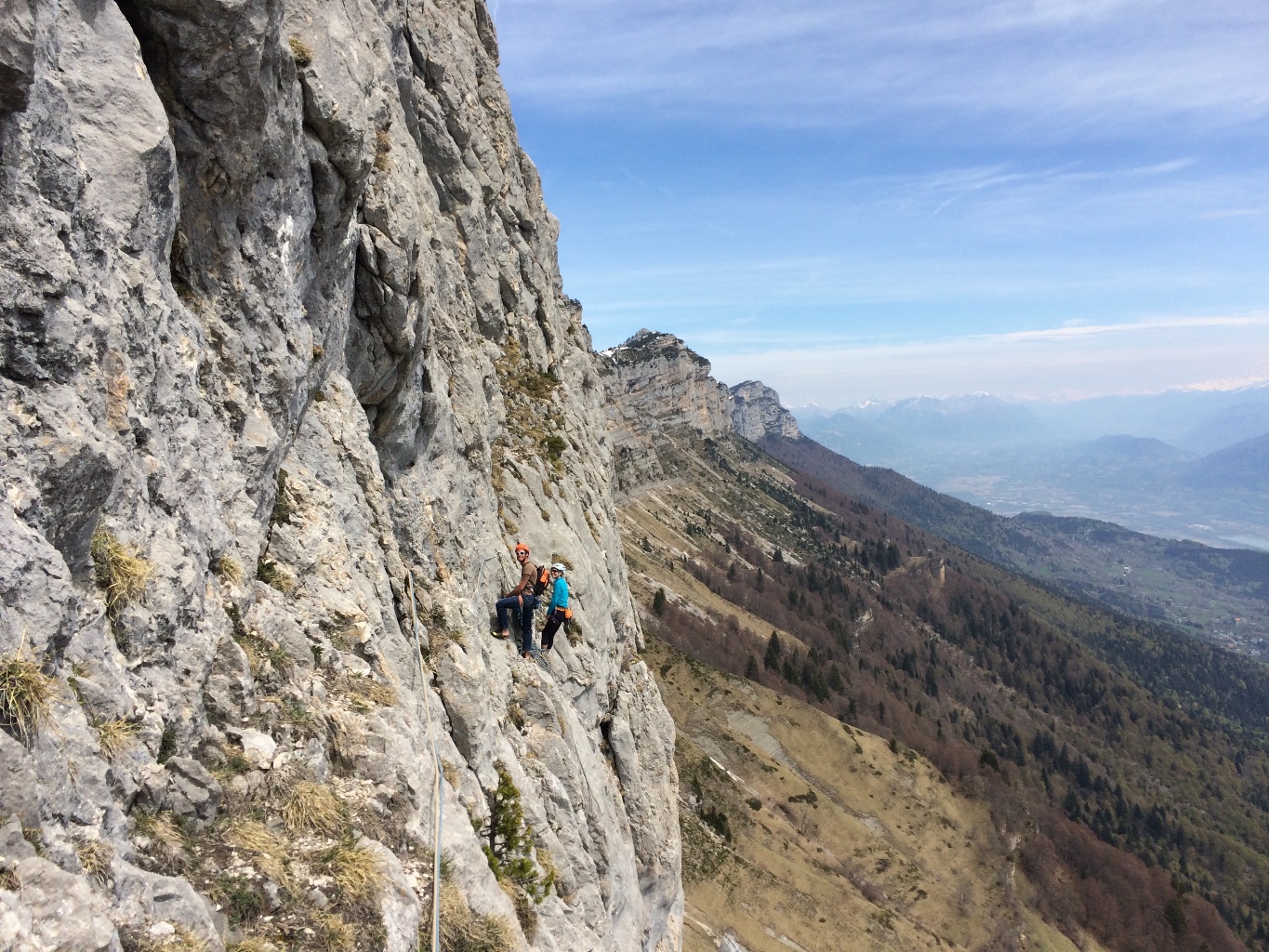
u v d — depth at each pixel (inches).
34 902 197.5
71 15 301.9
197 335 388.5
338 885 323.3
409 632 593.6
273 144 426.3
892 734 6697.8
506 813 609.9
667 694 5482.3
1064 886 5123.0
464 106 1151.0
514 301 1331.2
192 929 252.2
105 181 309.7
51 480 258.5
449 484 809.5
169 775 299.0
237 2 352.8
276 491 483.8
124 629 294.8
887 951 3521.2
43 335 266.1
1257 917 6309.1
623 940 896.3
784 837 4247.0
